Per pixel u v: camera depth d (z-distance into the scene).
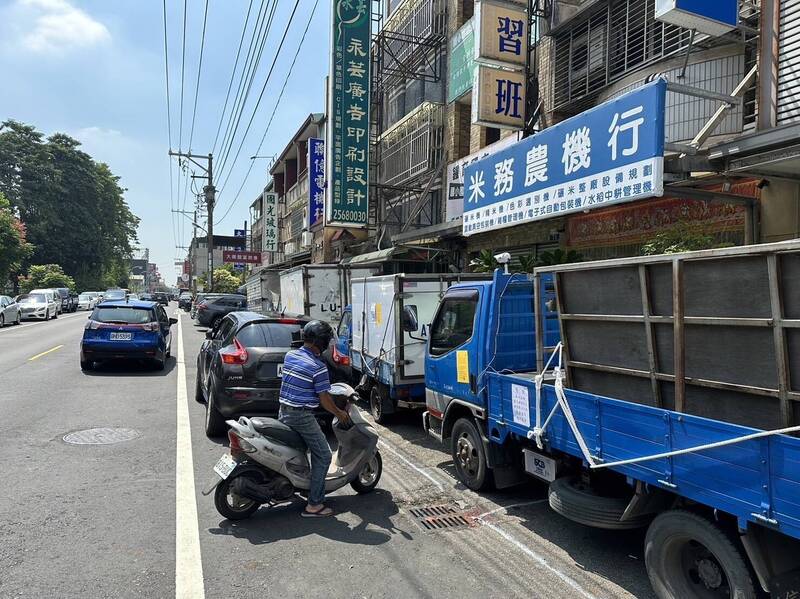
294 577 3.72
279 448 4.69
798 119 5.81
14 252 32.09
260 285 25.05
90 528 4.38
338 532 4.46
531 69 11.37
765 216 6.82
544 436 4.24
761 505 2.63
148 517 4.62
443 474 5.98
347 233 20.75
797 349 2.60
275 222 40.69
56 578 3.62
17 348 16.11
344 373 7.52
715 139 7.44
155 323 12.41
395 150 18.02
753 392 2.78
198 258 91.62
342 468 5.21
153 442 6.80
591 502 3.82
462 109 15.22
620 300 3.58
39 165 52.22
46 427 7.35
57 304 33.19
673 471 3.11
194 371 12.57
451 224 12.33
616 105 6.55
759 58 6.17
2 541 4.12
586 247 10.03
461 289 5.77
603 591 3.61
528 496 5.32
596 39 9.85
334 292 14.52
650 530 3.38
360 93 15.23
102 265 60.88
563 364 4.15
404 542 4.29
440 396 6.03
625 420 3.43
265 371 6.89
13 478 5.43
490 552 4.15
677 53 8.02
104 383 10.74
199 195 38.62
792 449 2.50
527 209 8.34
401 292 7.68
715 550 2.97
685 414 3.04
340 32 15.02
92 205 57.53
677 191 6.43
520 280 5.29
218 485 4.57
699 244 6.95
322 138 27.08
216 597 3.45
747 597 2.82
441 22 15.84
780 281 2.66
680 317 3.15
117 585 3.55
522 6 10.54
